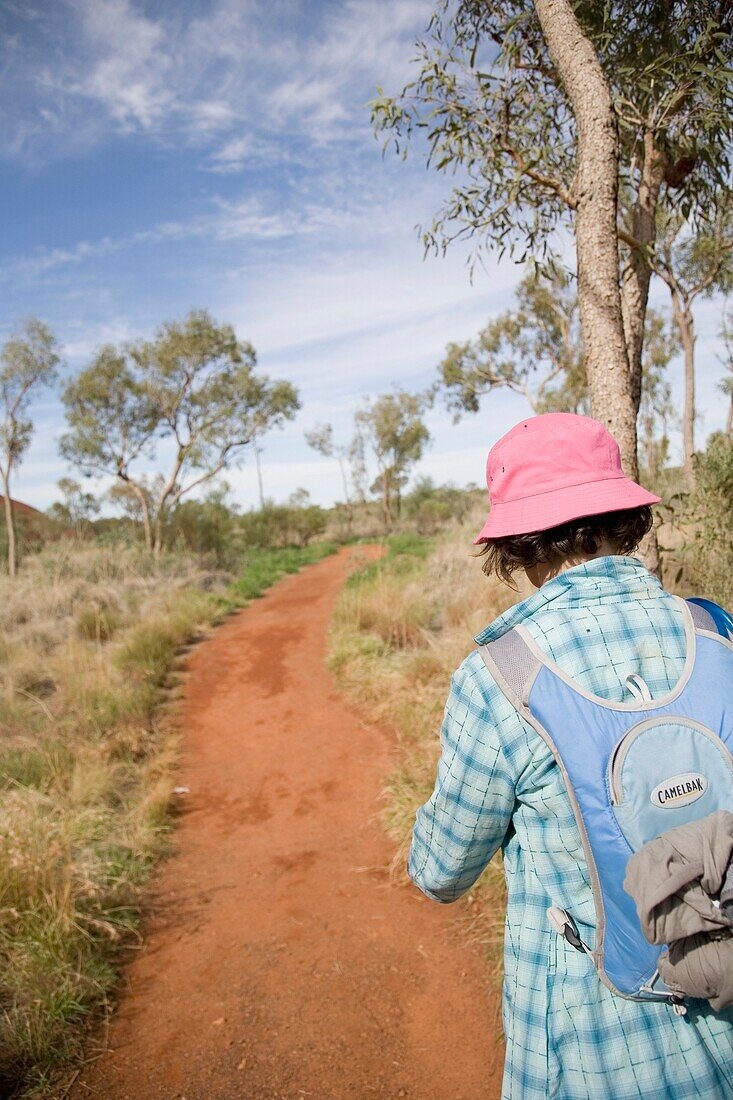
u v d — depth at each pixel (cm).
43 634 1100
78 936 351
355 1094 272
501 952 330
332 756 645
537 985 112
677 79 312
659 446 1048
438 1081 276
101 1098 275
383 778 573
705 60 313
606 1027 106
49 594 1312
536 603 120
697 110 324
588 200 277
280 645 1071
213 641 1135
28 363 2030
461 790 116
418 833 128
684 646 114
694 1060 104
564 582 120
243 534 2962
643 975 102
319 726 727
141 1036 311
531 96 361
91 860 429
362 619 1016
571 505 123
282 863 468
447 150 351
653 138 336
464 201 359
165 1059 296
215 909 417
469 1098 266
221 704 834
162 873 467
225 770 646
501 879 370
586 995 108
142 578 1692
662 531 628
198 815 559
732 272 1096
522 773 111
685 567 534
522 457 128
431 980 334
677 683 109
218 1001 332
